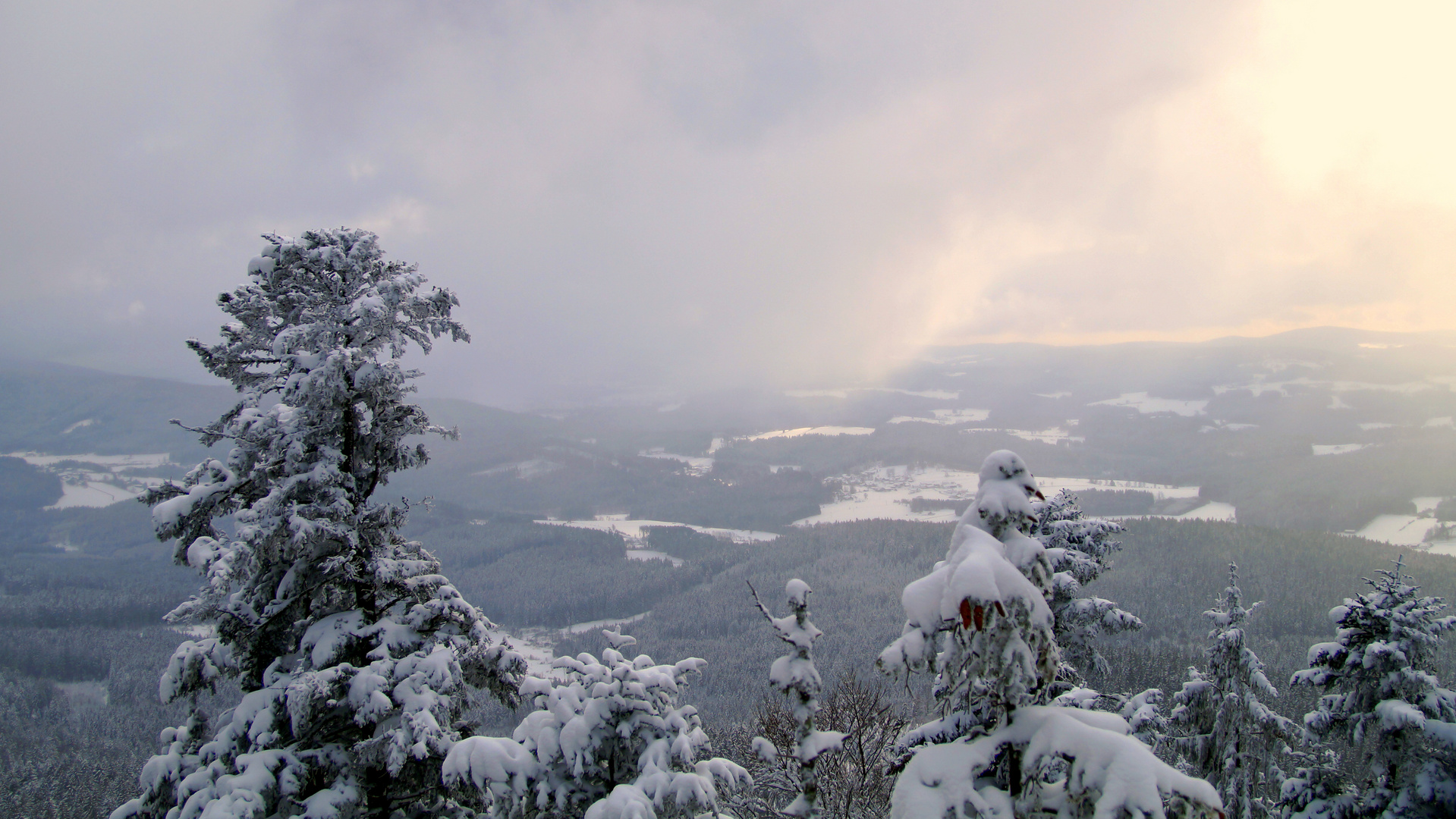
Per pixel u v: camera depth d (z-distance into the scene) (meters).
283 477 15.05
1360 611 17.72
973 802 7.21
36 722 113.88
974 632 7.55
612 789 12.19
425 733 12.59
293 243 14.88
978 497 8.34
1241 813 18.67
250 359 15.44
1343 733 17.89
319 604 15.64
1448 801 15.70
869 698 23.91
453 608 14.62
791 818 9.88
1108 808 6.71
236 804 11.68
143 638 154.00
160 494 14.88
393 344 15.22
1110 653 73.69
